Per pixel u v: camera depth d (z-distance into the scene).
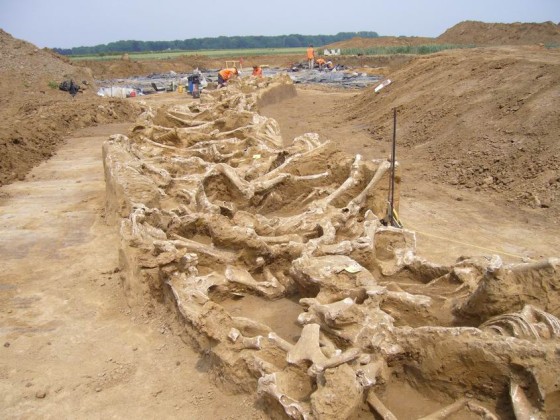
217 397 6.85
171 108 23.05
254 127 17.64
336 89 44.72
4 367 7.73
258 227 9.80
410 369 6.07
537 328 5.24
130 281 9.27
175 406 6.80
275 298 8.69
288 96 39.19
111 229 13.20
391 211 11.02
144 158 15.23
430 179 17.77
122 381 7.36
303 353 5.84
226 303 8.70
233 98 23.80
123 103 34.69
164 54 119.44
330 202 11.30
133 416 6.68
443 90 24.86
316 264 7.68
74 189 17.03
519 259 11.30
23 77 41.31
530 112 18.67
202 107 23.84
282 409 5.77
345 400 5.20
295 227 10.09
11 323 8.93
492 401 5.43
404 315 7.05
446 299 7.08
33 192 16.77
